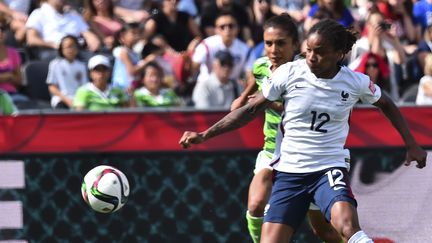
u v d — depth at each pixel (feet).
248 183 74.38
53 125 74.59
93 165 74.54
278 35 64.64
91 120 74.49
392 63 114.32
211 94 104.32
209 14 132.46
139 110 74.43
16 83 110.42
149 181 74.54
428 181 74.08
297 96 59.52
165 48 122.31
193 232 74.64
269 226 60.23
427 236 74.23
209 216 74.54
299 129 59.98
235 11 131.34
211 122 74.18
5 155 74.59
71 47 111.04
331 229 65.67
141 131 74.43
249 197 67.31
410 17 130.82
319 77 59.16
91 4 131.85
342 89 59.11
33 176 74.90
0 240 75.25
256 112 60.44
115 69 114.62
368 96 60.34
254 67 67.31
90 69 99.14
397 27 130.11
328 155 59.77
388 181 74.13
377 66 104.01
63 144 74.54
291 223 60.13
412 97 107.96
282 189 60.75
